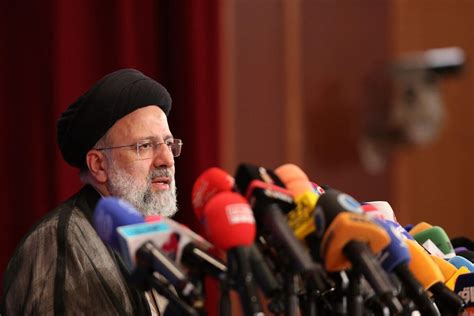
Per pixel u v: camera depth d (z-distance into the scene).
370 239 3.32
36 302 4.78
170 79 9.77
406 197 14.20
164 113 5.50
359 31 13.64
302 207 3.53
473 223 14.88
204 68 9.82
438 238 4.96
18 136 8.95
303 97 13.18
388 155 13.80
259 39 12.79
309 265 3.18
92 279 4.85
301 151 13.12
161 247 3.42
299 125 13.09
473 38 14.70
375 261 3.28
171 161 5.39
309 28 13.26
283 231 3.29
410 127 13.49
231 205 3.28
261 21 12.81
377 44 13.77
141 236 3.38
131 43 9.27
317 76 13.31
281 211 3.45
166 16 9.73
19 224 9.00
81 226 5.07
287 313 3.23
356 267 3.30
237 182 3.55
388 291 3.20
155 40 9.62
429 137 13.62
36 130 8.94
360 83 13.57
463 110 14.91
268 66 12.85
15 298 4.91
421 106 13.52
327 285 3.54
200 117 9.76
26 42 8.94
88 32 9.08
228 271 3.23
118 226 3.58
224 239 3.21
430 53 13.87
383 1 13.86
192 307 3.29
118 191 5.27
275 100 12.91
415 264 3.83
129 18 9.27
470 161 14.84
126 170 5.27
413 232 5.19
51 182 8.93
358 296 3.34
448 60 13.61
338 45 13.46
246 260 3.19
